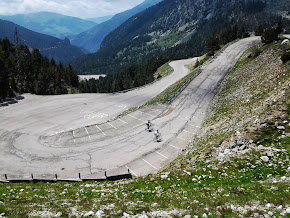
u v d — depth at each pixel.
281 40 60.19
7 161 32.69
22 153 35.12
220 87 55.19
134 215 12.19
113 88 152.00
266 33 66.94
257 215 10.66
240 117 28.70
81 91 111.44
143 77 150.25
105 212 12.70
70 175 28.34
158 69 161.62
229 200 12.88
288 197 12.03
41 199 16.25
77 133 41.78
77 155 33.53
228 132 25.44
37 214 12.68
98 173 28.23
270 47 56.09
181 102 50.19
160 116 44.97
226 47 94.56
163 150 32.22
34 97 73.44
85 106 62.88
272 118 22.53
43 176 28.50
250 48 79.25
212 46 108.12
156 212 12.24
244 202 12.33
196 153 24.47
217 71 67.44
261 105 27.50
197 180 17.64
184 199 14.23
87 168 29.75
